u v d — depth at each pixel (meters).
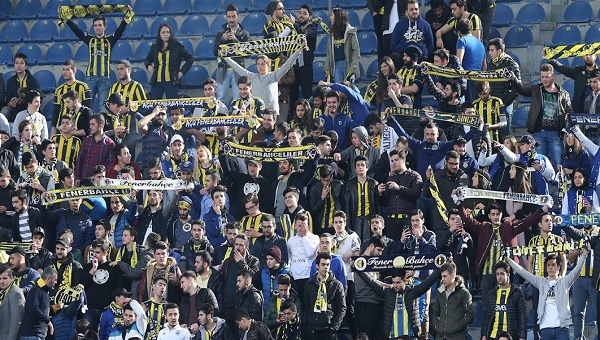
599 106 69.00
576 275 58.03
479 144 65.75
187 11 84.19
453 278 57.31
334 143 66.00
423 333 58.03
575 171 63.28
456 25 73.81
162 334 57.41
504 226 60.34
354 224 63.38
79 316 60.25
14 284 58.47
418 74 71.38
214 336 57.59
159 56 76.06
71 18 78.38
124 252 61.78
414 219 59.84
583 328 59.25
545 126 68.75
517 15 80.38
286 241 61.25
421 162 65.50
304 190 64.62
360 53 78.12
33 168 66.31
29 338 58.31
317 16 82.31
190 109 71.31
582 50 69.69
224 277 59.69
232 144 65.19
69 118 70.12
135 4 85.56
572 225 60.06
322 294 58.03
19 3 86.56
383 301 58.66
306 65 74.81
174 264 60.31
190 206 63.84
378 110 70.69
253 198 62.25
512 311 57.59
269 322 58.19
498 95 70.31
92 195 64.31
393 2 75.25
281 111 74.69
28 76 76.00
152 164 65.44
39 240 61.62
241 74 72.12
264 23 82.75
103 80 76.81
